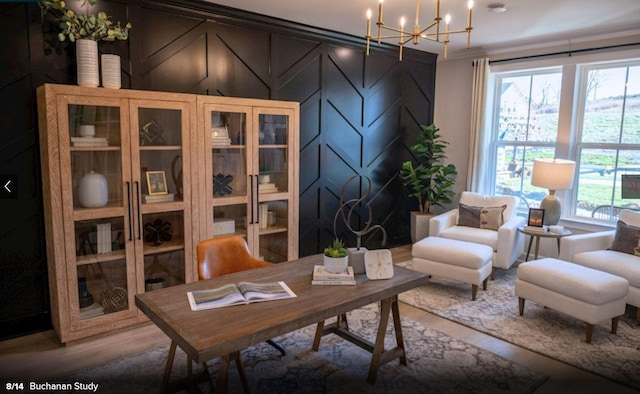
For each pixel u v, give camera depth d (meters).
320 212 4.77
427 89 5.75
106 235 2.97
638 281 3.23
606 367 2.70
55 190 2.71
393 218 5.61
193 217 3.35
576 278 3.08
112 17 3.19
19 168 2.92
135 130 2.98
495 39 4.77
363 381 2.53
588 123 4.61
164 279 3.28
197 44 3.65
